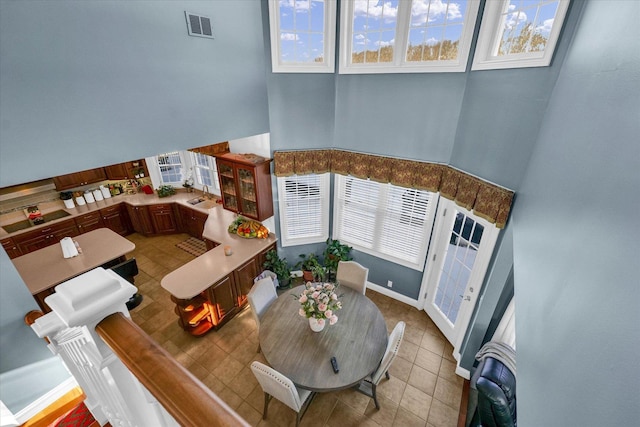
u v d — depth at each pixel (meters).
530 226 1.89
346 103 3.92
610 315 0.66
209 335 3.94
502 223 2.72
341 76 3.82
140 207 6.07
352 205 4.59
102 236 4.43
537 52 2.35
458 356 3.61
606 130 1.02
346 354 2.76
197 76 2.87
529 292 1.51
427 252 4.14
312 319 2.91
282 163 4.13
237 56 3.20
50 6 1.90
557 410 0.79
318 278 4.77
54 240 5.23
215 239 4.59
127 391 1.01
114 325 0.86
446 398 3.21
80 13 2.03
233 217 5.20
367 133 3.92
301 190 4.55
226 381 3.35
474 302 3.27
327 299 2.89
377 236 4.53
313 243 4.96
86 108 2.19
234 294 4.11
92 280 0.90
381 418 3.00
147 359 0.74
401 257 4.41
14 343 2.07
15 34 1.80
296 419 2.78
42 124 2.00
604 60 1.21
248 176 4.30
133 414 1.10
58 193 5.52
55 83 2.01
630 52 0.94
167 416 0.91
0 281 1.97
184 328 3.95
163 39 2.53
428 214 3.94
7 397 2.04
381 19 3.37
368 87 3.69
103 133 2.32
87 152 2.26
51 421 2.09
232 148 4.52
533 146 2.40
